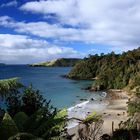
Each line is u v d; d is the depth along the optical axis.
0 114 11.70
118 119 44.31
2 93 8.59
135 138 21.28
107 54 154.00
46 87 102.00
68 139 10.51
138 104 41.88
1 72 189.50
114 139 20.91
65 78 149.75
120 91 94.56
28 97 13.40
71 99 73.62
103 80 103.44
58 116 9.70
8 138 8.35
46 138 9.02
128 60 121.56
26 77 150.25
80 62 158.50
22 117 9.96
